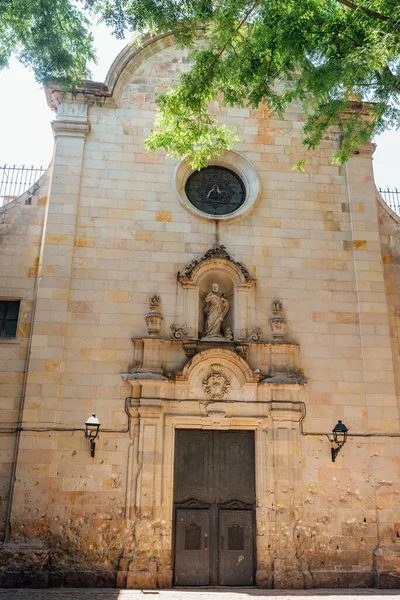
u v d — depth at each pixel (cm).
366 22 1402
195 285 1777
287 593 1446
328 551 1596
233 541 1605
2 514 1554
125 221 1827
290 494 1617
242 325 1756
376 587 1554
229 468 1664
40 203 1855
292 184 1930
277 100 1548
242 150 1948
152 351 1698
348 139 1554
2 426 1625
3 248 1791
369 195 1944
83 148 1881
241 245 1847
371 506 1644
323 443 1686
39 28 1415
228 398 1689
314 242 1877
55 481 1582
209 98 1541
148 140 1588
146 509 1562
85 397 1656
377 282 1852
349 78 1328
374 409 1723
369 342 1788
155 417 1636
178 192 1870
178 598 1332
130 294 1761
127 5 1433
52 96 1922
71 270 1759
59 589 1455
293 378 1703
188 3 1441
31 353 1666
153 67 1997
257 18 1458
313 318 1802
